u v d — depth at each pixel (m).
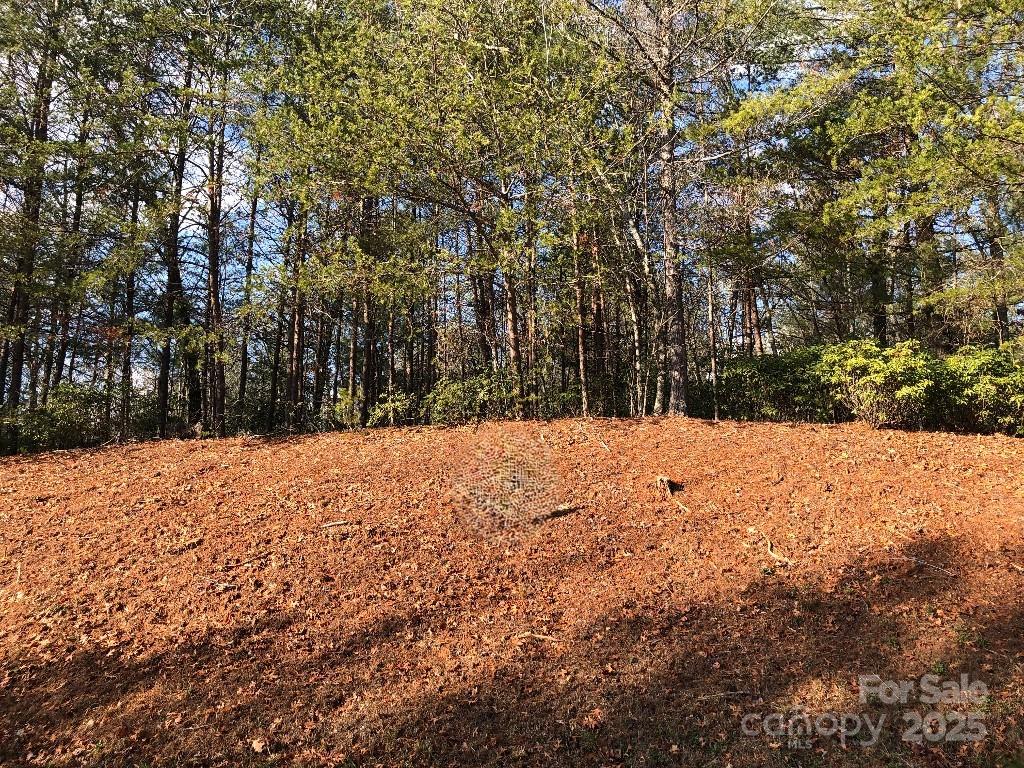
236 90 10.89
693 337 17.47
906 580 4.63
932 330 11.59
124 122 11.74
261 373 20.73
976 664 3.73
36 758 3.52
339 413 10.72
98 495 6.80
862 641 4.07
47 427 10.91
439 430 8.75
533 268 9.22
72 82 11.70
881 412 8.01
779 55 10.38
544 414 10.23
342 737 3.59
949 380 7.73
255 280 10.06
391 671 4.11
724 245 10.21
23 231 10.61
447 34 8.34
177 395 18.58
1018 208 9.84
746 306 16.33
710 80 9.90
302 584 5.01
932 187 7.68
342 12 11.76
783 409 9.87
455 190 9.00
